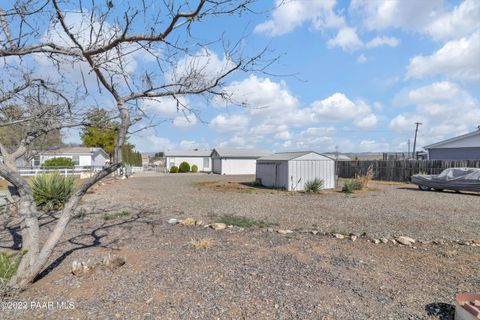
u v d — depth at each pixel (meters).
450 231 5.95
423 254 4.35
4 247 4.56
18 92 3.23
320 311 2.67
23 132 3.56
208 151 45.62
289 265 3.79
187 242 4.77
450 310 2.71
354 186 14.04
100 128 3.54
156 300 2.84
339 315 2.60
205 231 5.52
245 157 33.62
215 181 20.48
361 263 3.91
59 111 3.36
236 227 5.86
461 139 19.52
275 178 15.50
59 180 8.29
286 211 8.16
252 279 3.34
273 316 2.58
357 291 3.08
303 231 5.63
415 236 5.51
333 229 5.98
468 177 12.62
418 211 8.26
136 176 27.59
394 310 2.70
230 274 3.47
